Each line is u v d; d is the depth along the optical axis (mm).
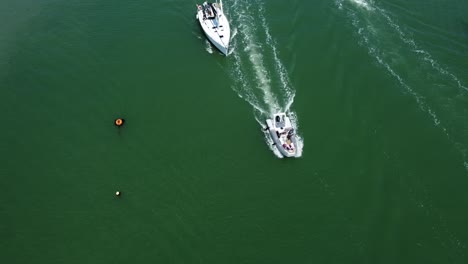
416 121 59938
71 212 53125
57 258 49562
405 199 52469
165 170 56531
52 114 62750
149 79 66375
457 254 48031
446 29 72000
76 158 58000
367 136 58688
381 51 68875
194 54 69750
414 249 48500
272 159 57188
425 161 55844
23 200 54312
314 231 50625
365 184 54125
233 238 50531
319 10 75500
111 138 59844
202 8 74375
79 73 67562
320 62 67812
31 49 71375
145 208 53125
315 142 58438
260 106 62906
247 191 54375
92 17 76250
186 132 60250
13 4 79562
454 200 52188
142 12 76875
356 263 47969
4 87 66062
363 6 76062
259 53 69375
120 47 70938
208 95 64375
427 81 64562
